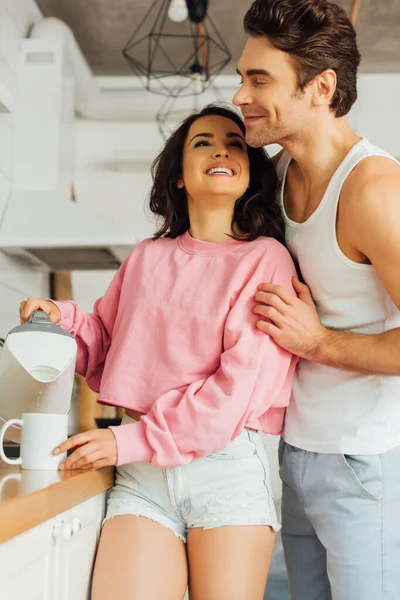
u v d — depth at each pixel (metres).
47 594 1.07
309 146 1.50
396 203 1.35
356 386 1.44
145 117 4.68
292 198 1.60
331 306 1.49
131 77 4.68
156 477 1.37
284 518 1.63
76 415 3.65
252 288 1.46
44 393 1.37
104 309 1.63
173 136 1.66
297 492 1.50
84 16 3.99
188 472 1.36
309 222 1.50
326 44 1.44
